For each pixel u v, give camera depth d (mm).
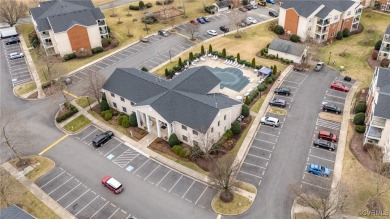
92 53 105688
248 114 74938
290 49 96625
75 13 105750
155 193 58906
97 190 59906
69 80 90000
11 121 70938
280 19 114438
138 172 63125
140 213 55594
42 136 72812
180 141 69250
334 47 104812
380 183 56406
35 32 118625
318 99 80938
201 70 78188
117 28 121438
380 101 63812
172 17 128000
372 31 112688
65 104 80875
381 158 61812
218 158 62781
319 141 66812
